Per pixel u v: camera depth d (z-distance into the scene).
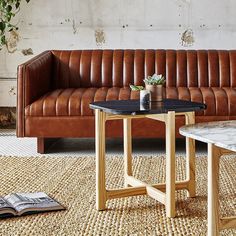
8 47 6.05
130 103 3.02
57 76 5.25
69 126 4.46
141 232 2.53
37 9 6.00
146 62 5.18
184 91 4.65
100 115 2.88
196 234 2.49
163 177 3.63
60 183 3.47
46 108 4.45
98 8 5.97
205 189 3.31
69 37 6.02
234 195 3.16
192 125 2.47
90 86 5.21
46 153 4.62
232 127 2.38
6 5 5.95
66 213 2.84
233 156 4.27
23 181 3.53
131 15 5.95
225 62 5.19
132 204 3.01
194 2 5.88
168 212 2.76
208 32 5.91
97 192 2.88
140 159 4.21
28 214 2.81
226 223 2.15
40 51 6.05
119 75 5.17
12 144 5.07
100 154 2.88
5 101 6.12
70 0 5.98
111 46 6.00
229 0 5.86
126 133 3.23
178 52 5.25
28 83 4.48
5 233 2.53
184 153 4.59
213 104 4.44
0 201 2.91
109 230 2.56
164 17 5.93
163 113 2.76
